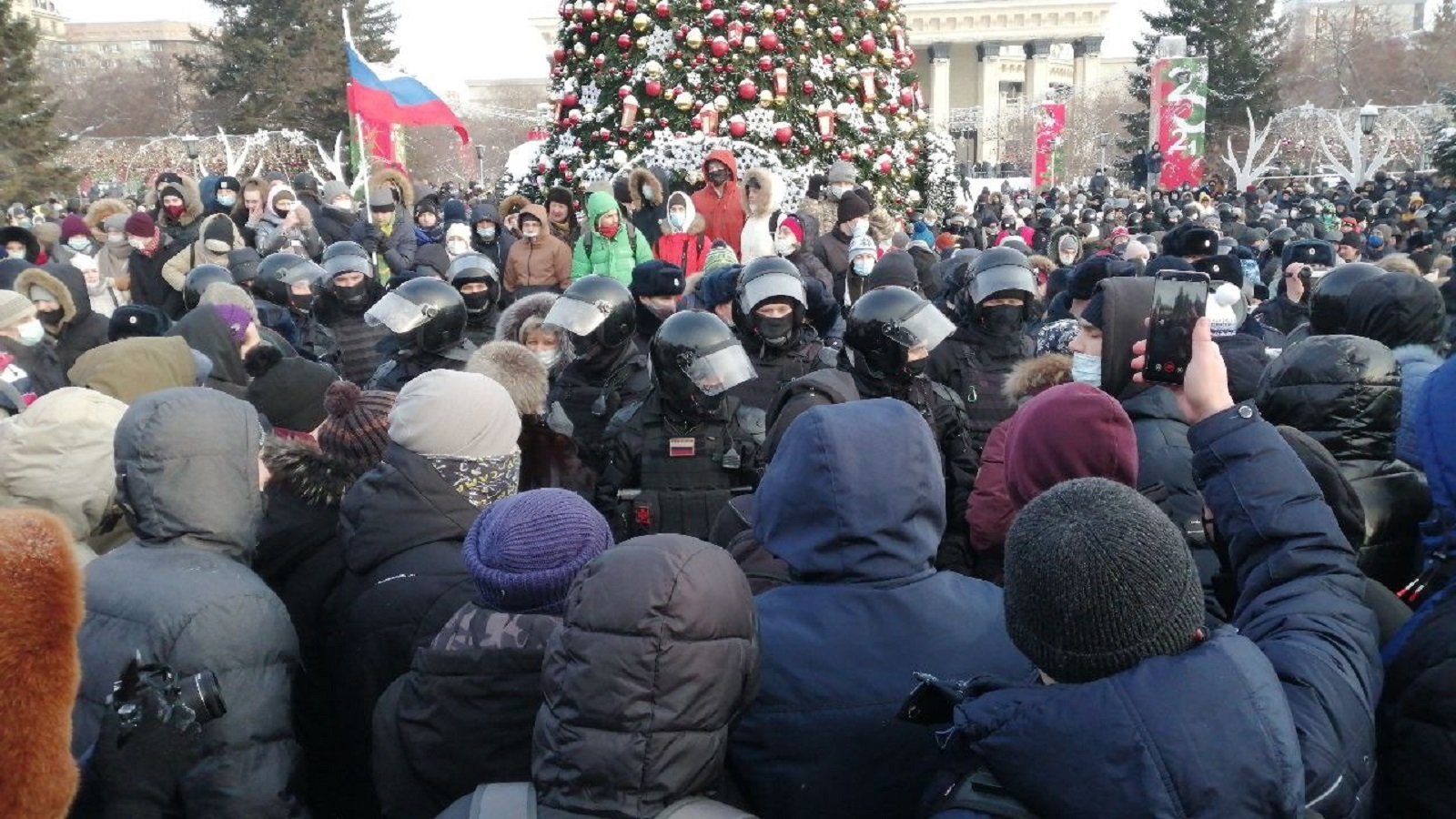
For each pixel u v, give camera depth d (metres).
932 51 66.75
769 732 2.06
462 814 1.77
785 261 4.66
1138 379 2.15
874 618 2.09
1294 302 7.36
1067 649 1.54
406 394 2.59
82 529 2.78
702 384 3.62
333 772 2.85
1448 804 1.80
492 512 2.16
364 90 11.28
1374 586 2.28
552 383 4.90
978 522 3.16
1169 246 6.50
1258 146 35.22
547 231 8.63
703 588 1.77
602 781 1.71
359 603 2.50
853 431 2.16
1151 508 1.59
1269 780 1.46
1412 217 16.77
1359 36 55.56
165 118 52.53
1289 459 1.97
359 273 6.54
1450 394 2.13
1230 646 1.57
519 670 2.03
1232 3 47.12
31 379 5.11
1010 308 4.71
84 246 10.28
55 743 1.53
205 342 4.85
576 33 11.47
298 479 2.81
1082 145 53.72
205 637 2.18
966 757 1.72
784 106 10.66
